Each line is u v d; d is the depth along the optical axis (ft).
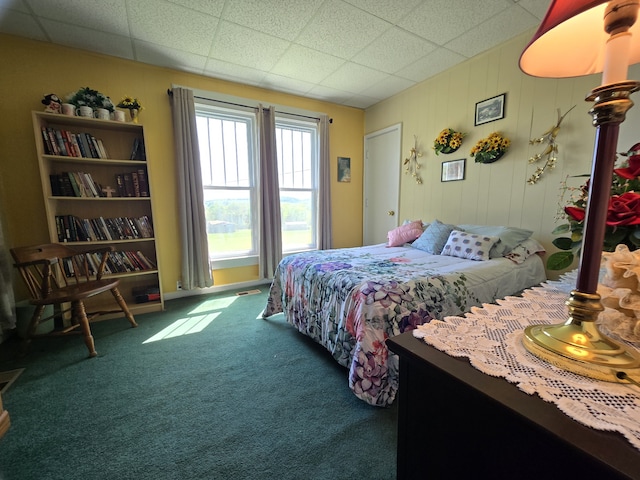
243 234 11.60
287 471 3.52
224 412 4.54
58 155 7.52
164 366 5.85
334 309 5.52
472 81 9.11
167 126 9.62
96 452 3.79
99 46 8.09
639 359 1.64
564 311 2.56
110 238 8.38
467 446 1.67
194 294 10.57
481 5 6.59
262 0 6.33
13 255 6.24
